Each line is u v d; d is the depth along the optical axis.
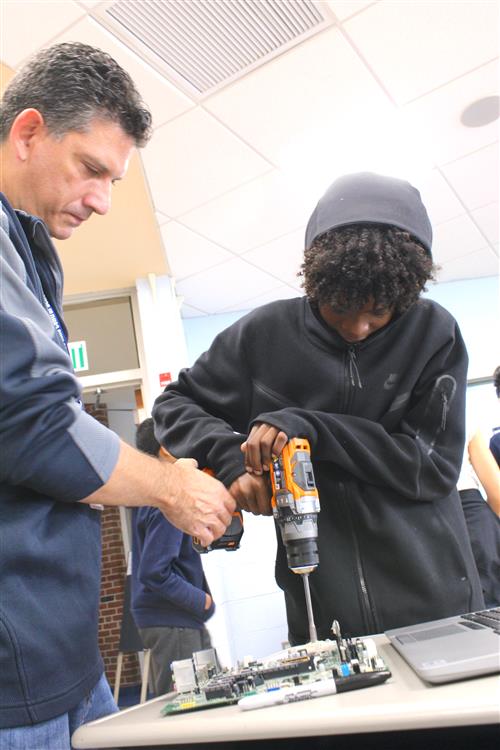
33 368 0.72
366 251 0.96
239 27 2.42
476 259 5.17
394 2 2.41
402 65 2.75
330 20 2.45
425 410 1.11
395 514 1.04
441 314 1.13
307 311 1.16
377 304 0.99
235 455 1.05
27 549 0.74
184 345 4.41
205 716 0.55
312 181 3.53
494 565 2.08
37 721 0.72
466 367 1.14
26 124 0.90
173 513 0.89
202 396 1.21
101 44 2.41
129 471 0.81
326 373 1.10
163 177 3.26
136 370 4.29
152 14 2.31
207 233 3.94
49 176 0.93
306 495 0.94
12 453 0.70
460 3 2.44
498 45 2.69
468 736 0.66
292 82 2.75
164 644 2.21
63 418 0.73
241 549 4.85
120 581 5.66
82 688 0.80
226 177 3.37
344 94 2.88
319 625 1.05
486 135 3.38
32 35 2.32
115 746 0.58
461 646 0.61
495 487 2.37
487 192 4.06
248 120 2.96
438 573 1.02
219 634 4.20
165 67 2.57
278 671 0.66
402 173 3.68
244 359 1.17
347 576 1.03
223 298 5.16
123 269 4.11
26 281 0.86
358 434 1.04
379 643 0.85
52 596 0.77
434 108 3.09
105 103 0.93
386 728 0.45
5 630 0.70
